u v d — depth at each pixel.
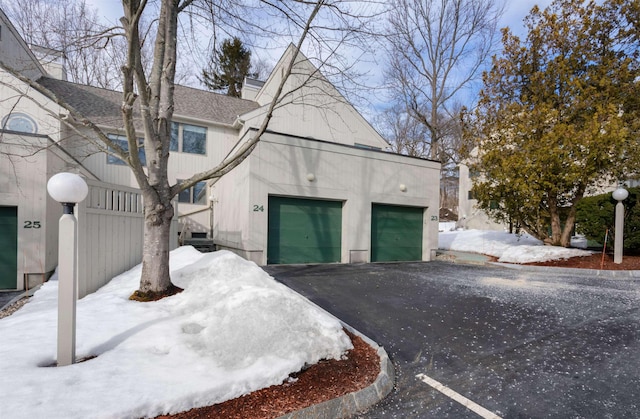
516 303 5.90
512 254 11.66
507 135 11.29
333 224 10.59
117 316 3.85
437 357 3.74
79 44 5.95
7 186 7.66
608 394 2.93
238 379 2.65
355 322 4.87
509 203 11.27
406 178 12.05
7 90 11.06
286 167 9.57
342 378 2.98
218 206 13.04
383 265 10.45
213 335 3.29
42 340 3.16
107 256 6.41
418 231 12.59
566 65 10.86
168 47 5.18
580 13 10.95
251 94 18.89
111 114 13.12
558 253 10.61
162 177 4.95
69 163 9.47
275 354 3.07
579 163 9.82
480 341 4.20
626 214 10.50
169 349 3.10
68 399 2.19
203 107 15.66
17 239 7.78
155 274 4.80
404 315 5.21
